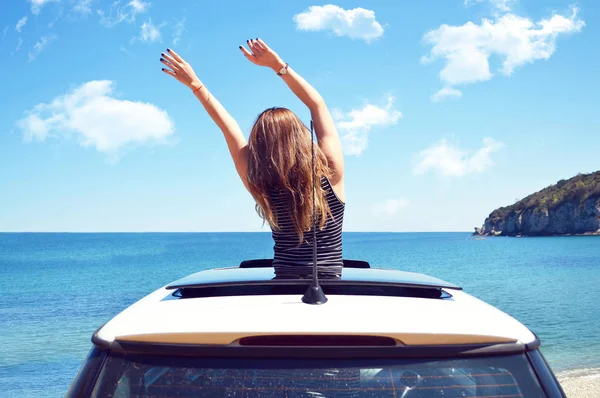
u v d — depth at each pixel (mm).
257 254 124312
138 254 129000
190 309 1911
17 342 27516
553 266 73250
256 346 1641
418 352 1650
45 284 61750
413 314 1845
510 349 1702
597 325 28188
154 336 1675
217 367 1636
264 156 2492
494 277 58531
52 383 19172
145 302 2125
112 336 1755
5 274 75250
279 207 2521
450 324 1769
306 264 2506
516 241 172250
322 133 2781
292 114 2572
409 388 1611
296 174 2453
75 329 31625
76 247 185375
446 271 66875
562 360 19844
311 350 1632
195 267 85688
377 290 2164
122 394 1646
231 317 1795
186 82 2881
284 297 2041
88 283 62438
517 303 37969
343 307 1896
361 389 1603
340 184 2682
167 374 1646
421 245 161125
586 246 130750
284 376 1612
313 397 1593
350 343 1678
